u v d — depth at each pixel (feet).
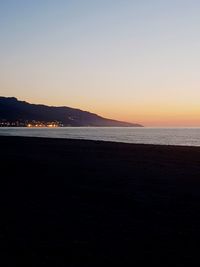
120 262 19.67
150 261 19.81
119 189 39.91
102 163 64.28
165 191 38.78
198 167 59.16
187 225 26.43
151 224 26.55
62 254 20.72
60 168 57.16
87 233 24.49
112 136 293.64
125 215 29.09
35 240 23.00
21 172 52.26
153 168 57.82
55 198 35.06
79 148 98.78
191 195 36.81
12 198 35.04
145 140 220.43
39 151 88.53
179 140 224.94
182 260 19.94
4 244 22.25
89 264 19.40
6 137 161.27
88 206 31.96
